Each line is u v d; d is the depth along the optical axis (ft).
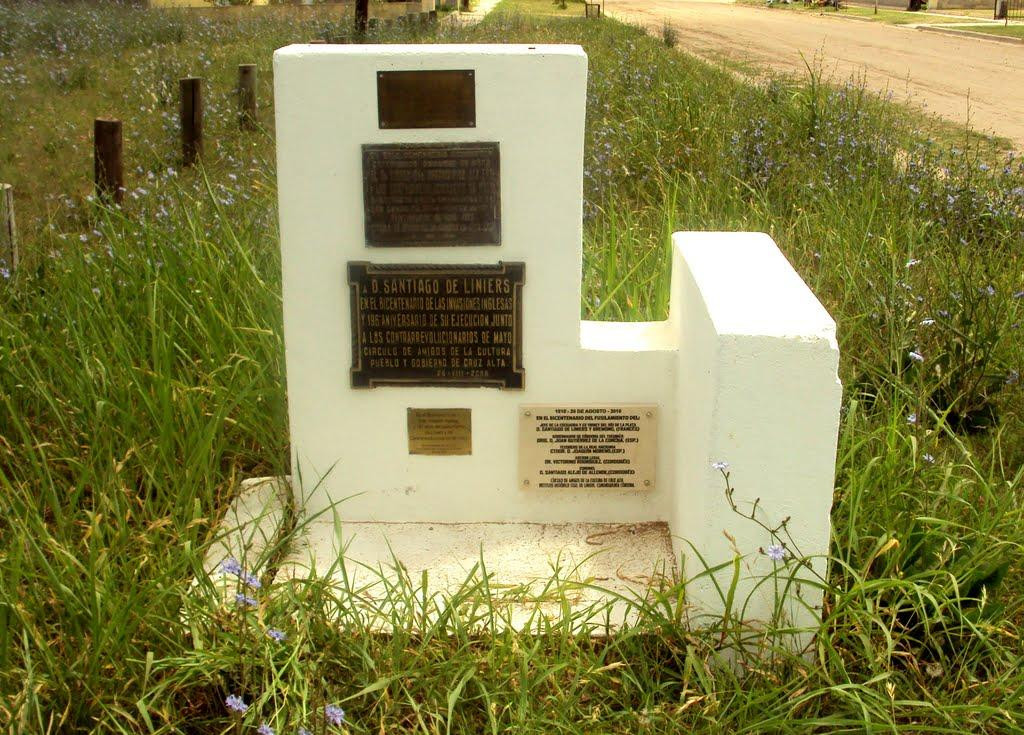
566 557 7.82
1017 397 10.07
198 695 6.35
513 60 7.28
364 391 7.99
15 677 6.06
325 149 7.47
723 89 26.03
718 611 6.77
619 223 14.74
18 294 10.87
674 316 8.18
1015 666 6.27
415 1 55.67
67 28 37.88
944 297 11.10
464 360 7.91
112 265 11.24
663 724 6.16
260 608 6.56
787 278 7.22
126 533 7.09
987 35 58.34
